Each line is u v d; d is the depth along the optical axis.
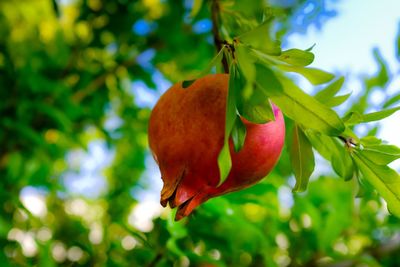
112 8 0.96
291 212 0.76
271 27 0.35
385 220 0.79
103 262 0.67
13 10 1.04
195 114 0.37
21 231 0.60
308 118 0.37
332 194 0.76
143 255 0.60
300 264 0.74
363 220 0.80
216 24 0.48
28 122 0.85
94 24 0.97
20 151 0.84
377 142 0.42
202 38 0.95
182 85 0.36
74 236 0.88
